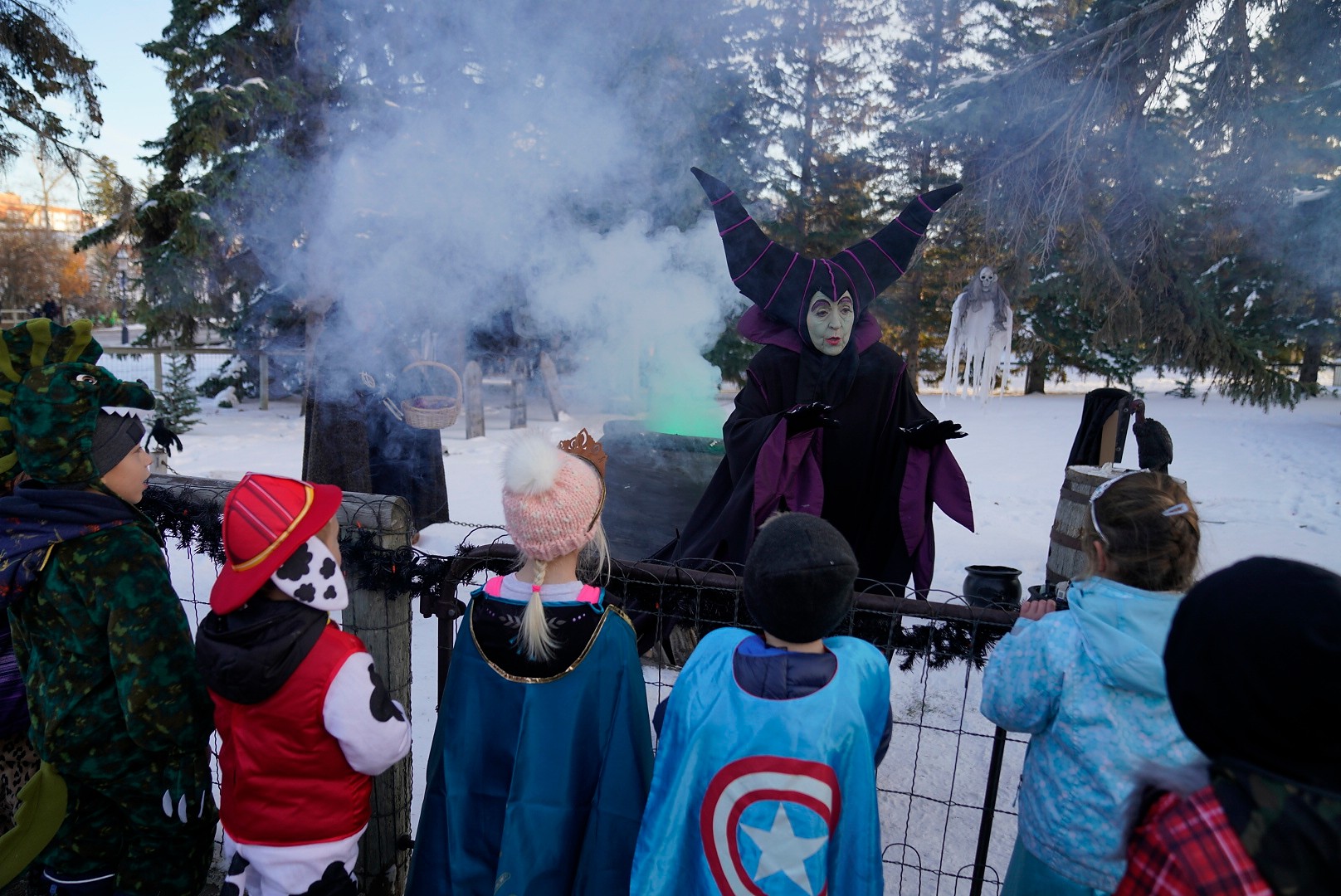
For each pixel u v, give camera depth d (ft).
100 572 6.25
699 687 5.04
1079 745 4.86
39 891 7.22
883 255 10.75
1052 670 4.98
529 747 5.41
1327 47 22.67
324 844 5.76
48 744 6.25
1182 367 31.09
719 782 4.79
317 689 5.54
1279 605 2.75
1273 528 24.14
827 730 4.70
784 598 4.71
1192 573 4.89
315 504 5.68
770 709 4.76
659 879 4.90
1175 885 2.75
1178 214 27.37
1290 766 2.73
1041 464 35.32
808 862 4.58
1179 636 3.03
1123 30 22.35
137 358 71.41
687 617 7.33
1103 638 4.76
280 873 5.70
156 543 6.84
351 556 7.25
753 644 5.11
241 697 5.46
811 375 10.84
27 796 6.33
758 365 11.14
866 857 4.76
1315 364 63.31
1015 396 69.67
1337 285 29.43
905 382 11.09
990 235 25.16
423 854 5.79
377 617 7.43
